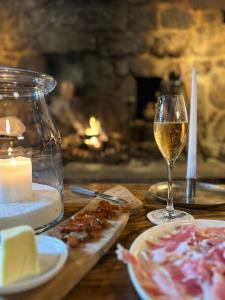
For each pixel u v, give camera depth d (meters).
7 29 2.54
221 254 0.44
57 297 0.39
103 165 2.52
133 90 2.61
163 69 2.56
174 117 0.66
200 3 2.49
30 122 0.70
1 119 0.67
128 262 0.42
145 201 0.78
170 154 0.69
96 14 2.52
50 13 2.52
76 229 0.54
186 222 0.58
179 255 0.46
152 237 0.52
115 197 0.75
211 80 2.56
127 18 2.52
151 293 0.37
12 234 0.39
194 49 2.53
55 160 0.72
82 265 0.44
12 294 0.37
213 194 0.82
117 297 0.40
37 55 2.58
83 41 2.55
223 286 0.37
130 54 2.56
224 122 2.60
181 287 0.38
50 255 0.44
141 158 2.59
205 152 2.63
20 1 2.50
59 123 2.62
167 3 2.50
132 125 2.63
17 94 0.67
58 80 2.62
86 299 0.40
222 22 2.52
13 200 0.60
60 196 0.65
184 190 0.86
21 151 0.69
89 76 2.61
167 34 2.52
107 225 0.58
